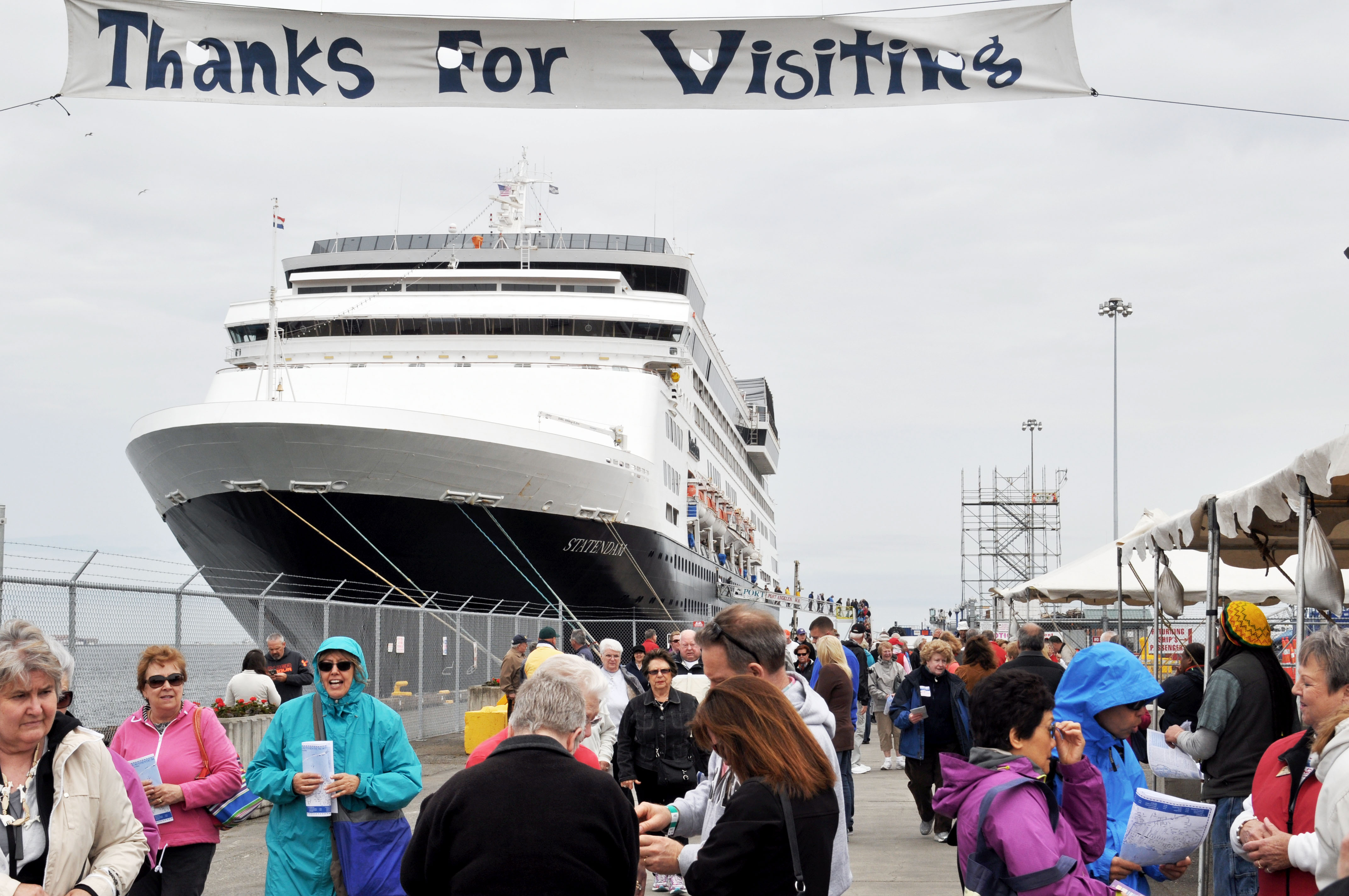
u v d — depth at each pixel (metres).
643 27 7.60
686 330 39.34
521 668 8.98
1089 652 5.11
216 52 7.48
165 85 7.42
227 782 6.11
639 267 41.84
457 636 23.02
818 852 3.81
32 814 4.05
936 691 11.17
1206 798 6.08
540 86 7.65
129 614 12.91
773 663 4.61
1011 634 23.41
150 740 6.22
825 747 4.89
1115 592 18.89
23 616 11.05
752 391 75.62
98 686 12.22
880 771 18.16
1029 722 3.91
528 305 38.00
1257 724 5.93
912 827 12.02
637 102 7.66
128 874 4.23
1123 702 4.95
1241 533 10.58
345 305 37.81
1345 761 3.87
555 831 3.81
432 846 3.88
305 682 14.83
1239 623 6.11
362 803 5.99
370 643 21.66
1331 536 11.21
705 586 47.09
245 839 11.41
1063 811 4.16
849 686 11.39
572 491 31.22
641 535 35.38
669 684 8.43
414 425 27.41
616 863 3.94
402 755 6.08
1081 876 3.76
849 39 7.62
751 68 7.66
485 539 29.52
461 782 3.92
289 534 27.84
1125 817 5.07
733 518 55.34
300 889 5.93
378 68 7.57
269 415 26.53
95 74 7.36
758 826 3.77
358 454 27.08
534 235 43.16
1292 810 4.40
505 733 5.75
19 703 3.96
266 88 7.53
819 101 7.67
